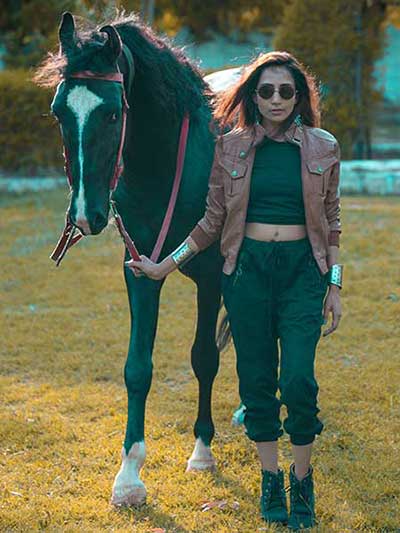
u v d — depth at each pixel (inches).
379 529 138.7
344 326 249.4
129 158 145.8
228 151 129.7
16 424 184.5
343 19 538.3
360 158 558.3
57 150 550.3
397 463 162.7
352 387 202.4
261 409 132.7
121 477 146.6
